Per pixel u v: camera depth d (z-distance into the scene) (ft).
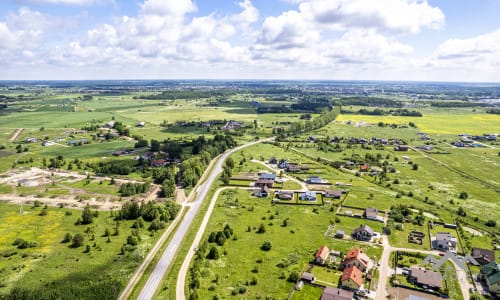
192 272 350.43
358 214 490.08
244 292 317.83
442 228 458.09
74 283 324.39
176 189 610.24
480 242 421.59
